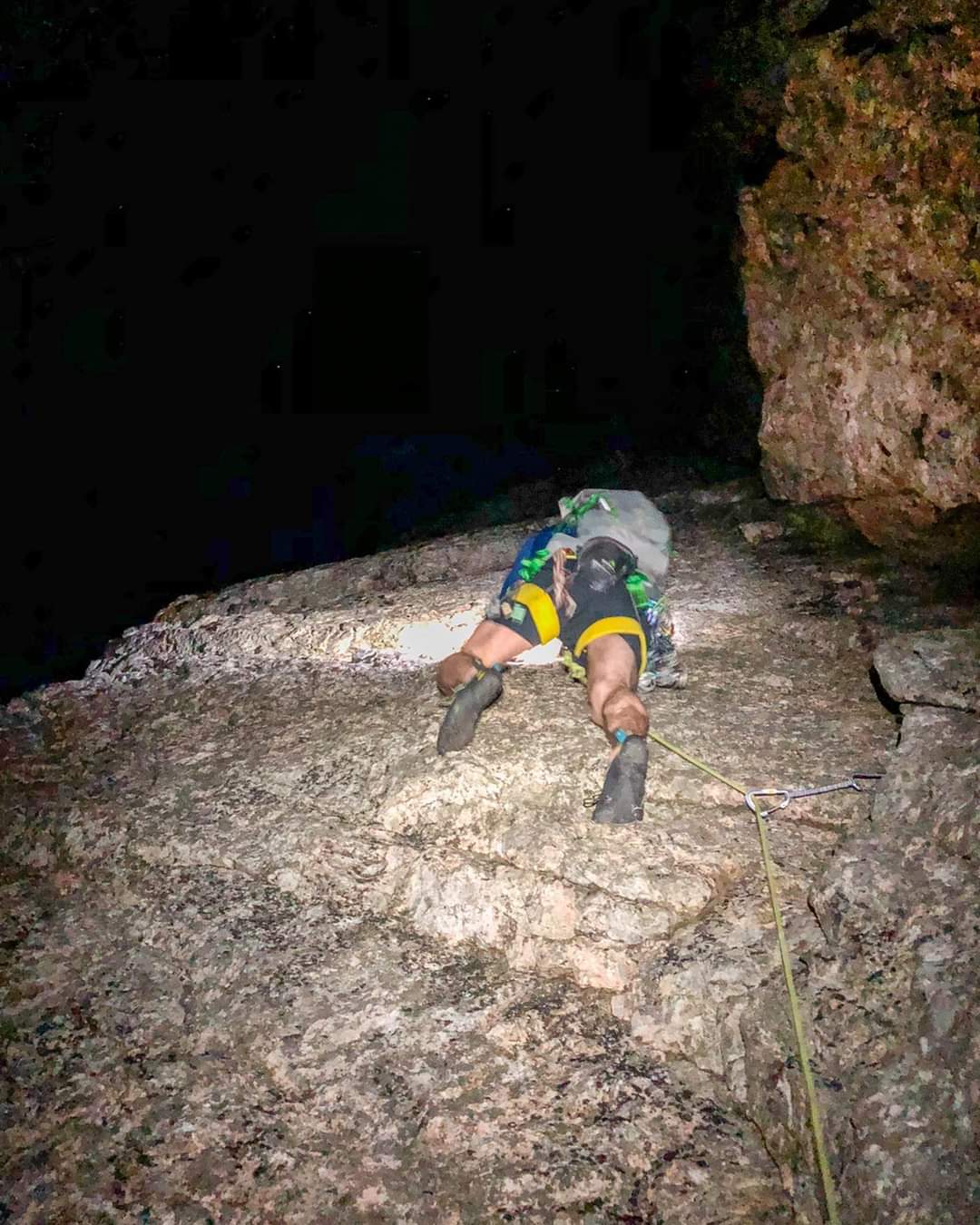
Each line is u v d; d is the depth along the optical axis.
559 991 2.48
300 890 2.80
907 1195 1.89
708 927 2.49
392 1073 2.30
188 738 3.54
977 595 4.01
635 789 2.70
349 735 3.34
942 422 4.39
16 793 3.30
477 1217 2.03
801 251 4.64
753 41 4.75
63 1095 2.30
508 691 3.45
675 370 7.41
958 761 2.68
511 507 7.47
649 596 3.08
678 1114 2.18
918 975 2.22
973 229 4.13
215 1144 2.18
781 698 3.41
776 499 5.07
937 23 3.99
